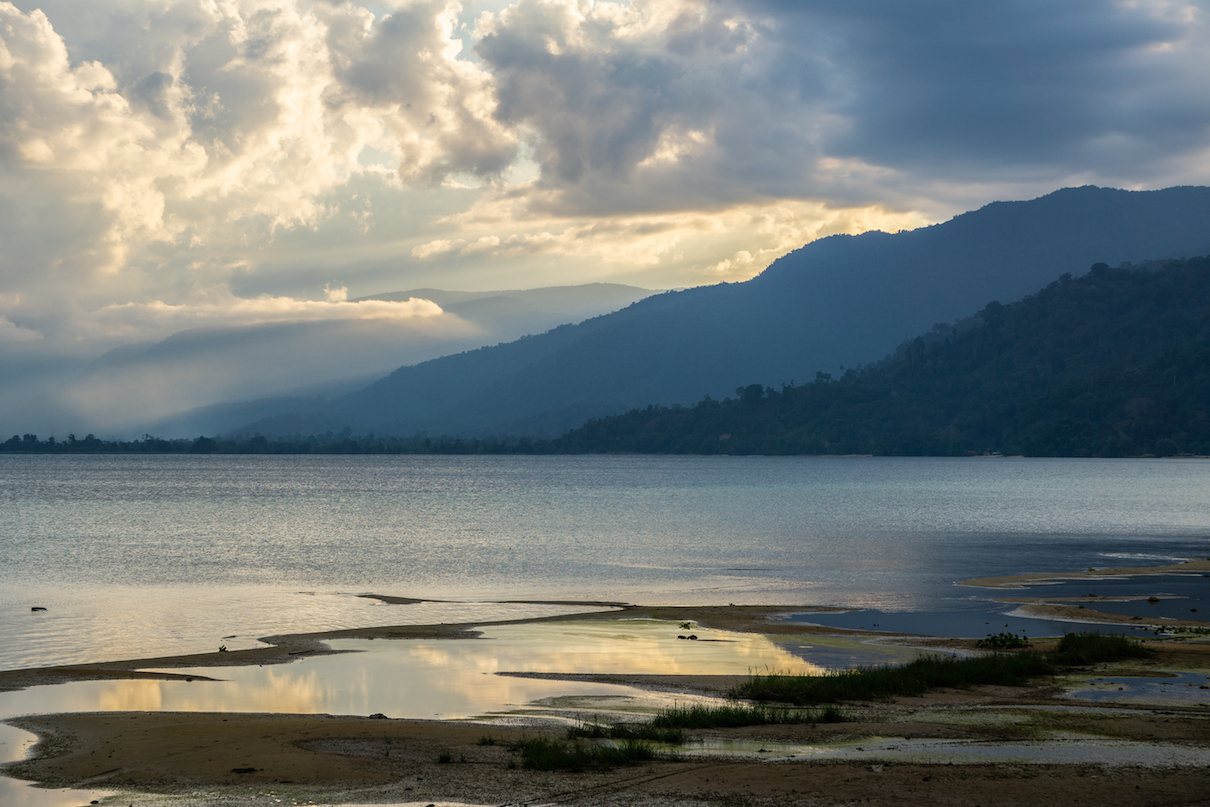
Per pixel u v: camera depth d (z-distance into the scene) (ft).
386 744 68.49
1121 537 312.29
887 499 552.41
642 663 110.11
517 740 70.18
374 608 160.86
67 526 345.10
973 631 135.95
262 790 57.67
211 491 615.98
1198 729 70.79
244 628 139.64
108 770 62.44
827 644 123.65
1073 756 62.64
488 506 482.28
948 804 52.49
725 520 392.27
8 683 98.12
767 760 62.39
